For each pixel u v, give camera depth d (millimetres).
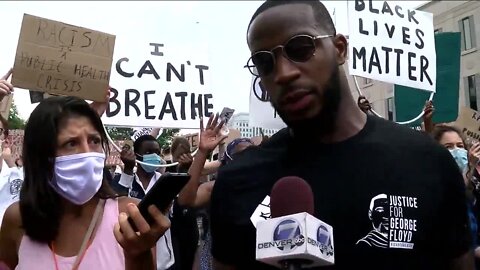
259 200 1640
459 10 13719
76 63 4355
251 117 5184
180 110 5238
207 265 4660
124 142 6566
